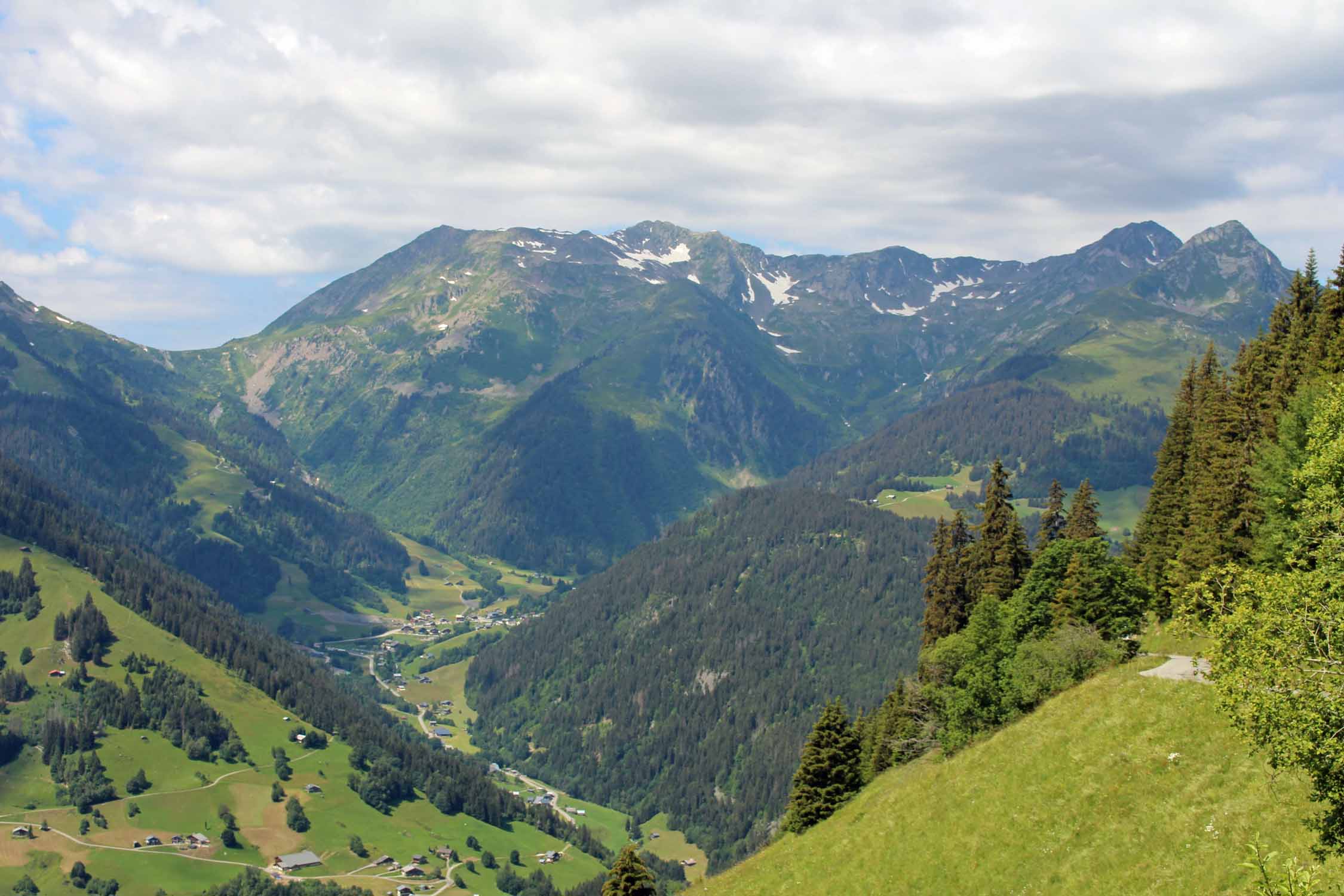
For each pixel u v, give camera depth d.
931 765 90.62
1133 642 83.31
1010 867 63.00
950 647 100.56
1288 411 92.31
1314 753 38.66
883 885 71.75
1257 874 47.00
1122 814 59.72
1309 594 40.72
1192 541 96.00
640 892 92.00
